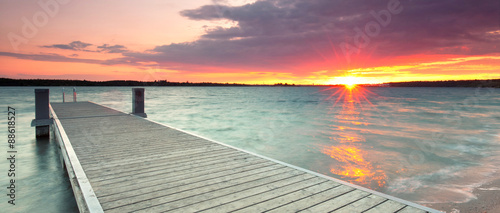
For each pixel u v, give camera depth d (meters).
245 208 2.57
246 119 19.28
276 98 58.66
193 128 14.88
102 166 3.86
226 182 3.27
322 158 8.28
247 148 9.77
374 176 6.52
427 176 6.51
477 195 5.27
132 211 2.47
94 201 2.65
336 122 17.72
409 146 10.15
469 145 10.38
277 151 9.30
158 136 6.21
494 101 45.09
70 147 5.02
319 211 2.51
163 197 2.80
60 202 4.51
